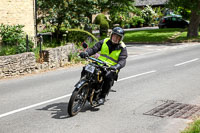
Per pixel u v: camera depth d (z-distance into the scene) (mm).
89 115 6105
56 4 18000
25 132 5160
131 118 5945
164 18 38656
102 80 6262
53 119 5840
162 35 28438
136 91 8250
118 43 6312
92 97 6164
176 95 7820
